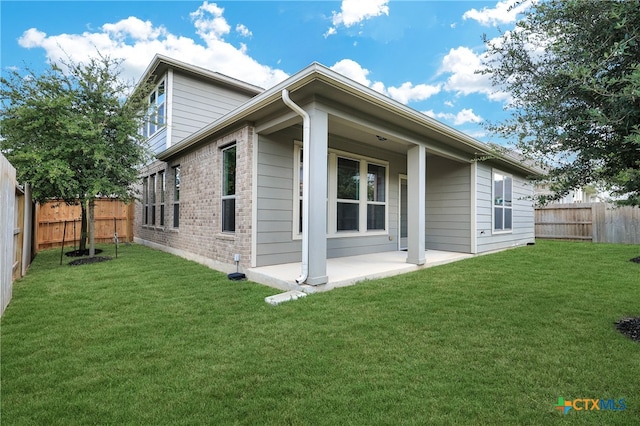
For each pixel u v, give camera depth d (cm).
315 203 449
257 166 570
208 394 215
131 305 408
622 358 256
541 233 1232
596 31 246
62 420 191
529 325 327
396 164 855
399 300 416
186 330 326
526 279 531
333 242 696
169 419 191
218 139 656
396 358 262
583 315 353
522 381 226
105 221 1162
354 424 185
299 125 618
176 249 846
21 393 219
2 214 365
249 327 332
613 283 493
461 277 548
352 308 385
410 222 639
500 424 184
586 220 1130
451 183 844
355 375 237
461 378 231
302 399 209
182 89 945
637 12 222
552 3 261
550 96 280
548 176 317
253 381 231
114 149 760
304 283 454
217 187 659
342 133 664
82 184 719
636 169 270
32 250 750
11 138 688
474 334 307
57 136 693
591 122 254
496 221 897
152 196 1049
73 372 245
